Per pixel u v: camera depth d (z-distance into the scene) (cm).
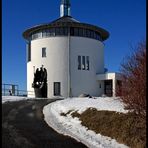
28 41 5756
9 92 4462
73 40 5250
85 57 5319
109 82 5309
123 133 1326
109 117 1590
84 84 5241
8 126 1625
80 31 5325
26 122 1789
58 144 1253
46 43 5297
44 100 3194
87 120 1709
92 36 5466
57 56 5206
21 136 1380
